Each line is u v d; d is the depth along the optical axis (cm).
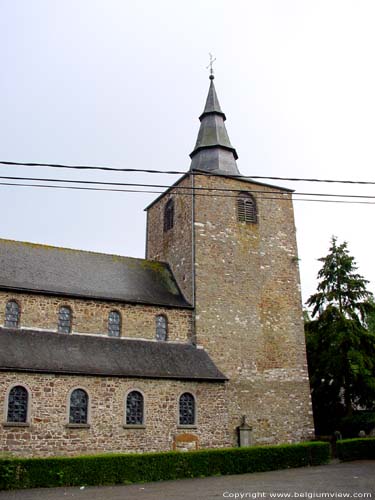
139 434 2412
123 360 2542
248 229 3250
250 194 3344
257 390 2934
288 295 3238
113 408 2388
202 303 2955
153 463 2042
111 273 3014
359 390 3434
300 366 3117
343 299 3631
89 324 2675
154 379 2520
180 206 3306
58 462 1880
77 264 2962
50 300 2617
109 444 2334
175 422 2511
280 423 2936
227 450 2227
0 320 2477
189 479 2042
